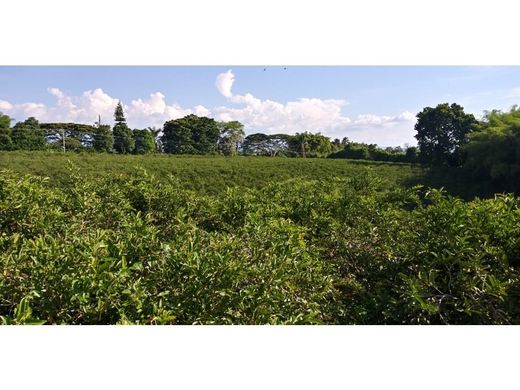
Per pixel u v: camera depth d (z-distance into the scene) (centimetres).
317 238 375
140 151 4038
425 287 263
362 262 341
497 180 2170
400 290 273
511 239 281
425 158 3091
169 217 417
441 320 258
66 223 341
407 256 304
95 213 384
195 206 430
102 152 3591
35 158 2495
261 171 2611
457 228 275
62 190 460
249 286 220
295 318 218
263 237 287
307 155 4900
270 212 385
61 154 2841
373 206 403
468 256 266
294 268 256
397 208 408
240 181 2370
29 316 179
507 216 287
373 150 3678
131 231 264
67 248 213
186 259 219
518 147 2030
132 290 205
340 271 347
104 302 197
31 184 381
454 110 2914
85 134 3738
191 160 2995
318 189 478
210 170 2542
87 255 207
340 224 378
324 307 276
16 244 258
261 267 238
